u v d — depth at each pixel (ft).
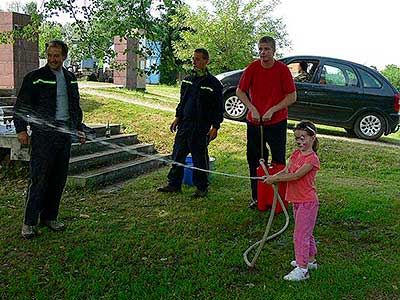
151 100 42.63
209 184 24.25
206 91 20.99
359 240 17.39
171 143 32.42
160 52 20.48
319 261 15.38
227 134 33.91
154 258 15.14
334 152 31.99
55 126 16.03
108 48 23.75
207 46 82.89
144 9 20.18
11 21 33.47
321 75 38.70
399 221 19.22
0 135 23.09
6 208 19.22
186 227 17.79
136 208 19.93
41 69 15.97
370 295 13.35
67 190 21.86
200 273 14.16
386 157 31.65
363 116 38.45
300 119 38.83
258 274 14.32
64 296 12.66
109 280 13.51
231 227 18.02
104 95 41.52
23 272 13.91
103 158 25.57
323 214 19.81
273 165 19.25
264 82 19.29
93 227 17.48
